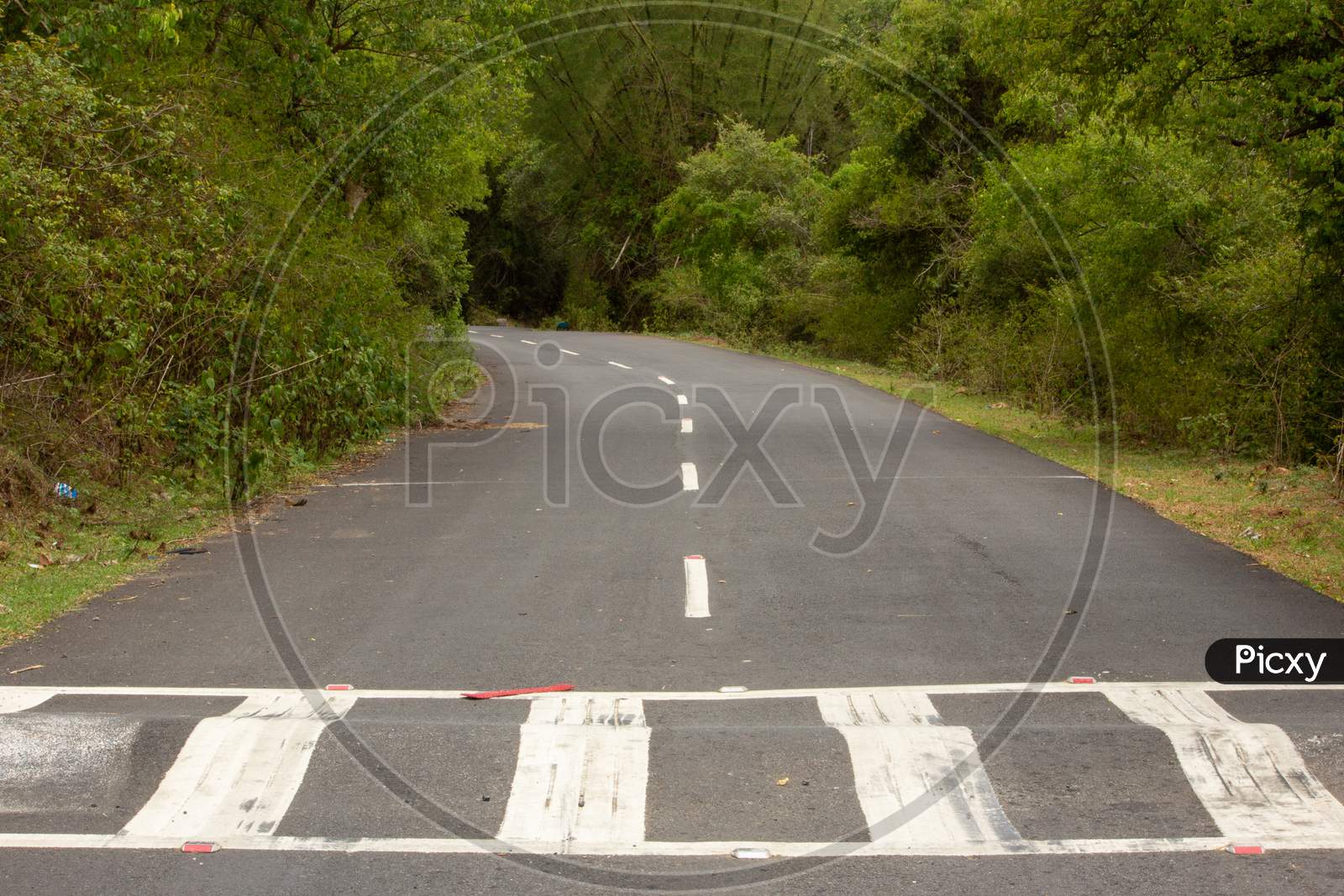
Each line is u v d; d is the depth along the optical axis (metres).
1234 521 10.51
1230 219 16.66
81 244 10.97
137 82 12.97
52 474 10.85
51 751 5.20
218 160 13.50
